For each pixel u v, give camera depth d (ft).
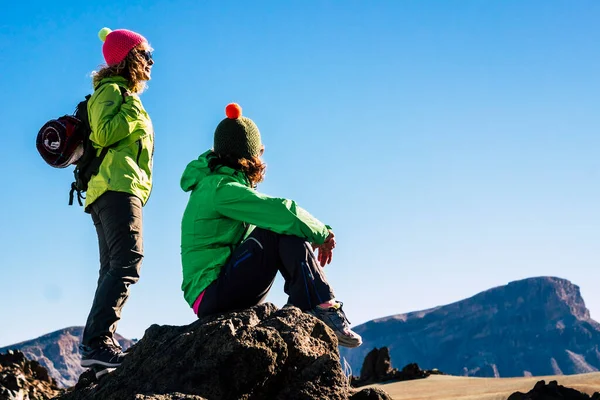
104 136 21.86
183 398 18.30
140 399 18.06
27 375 48.11
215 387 19.01
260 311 20.93
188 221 22.39
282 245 21.45
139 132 22.61
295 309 20.83
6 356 49.06
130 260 21.95
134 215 22.13
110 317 21.54
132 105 22.26
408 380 65.26
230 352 19.17
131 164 22.31
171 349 20.13
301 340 19.93
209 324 20.06
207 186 22.22
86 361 21.40
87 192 22.57
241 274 21.42
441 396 45.68
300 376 19.79
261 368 19.16
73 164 22.62
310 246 21.68
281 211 21.39
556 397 30.60
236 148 22.82
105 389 20.26
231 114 23.02
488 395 42.29
